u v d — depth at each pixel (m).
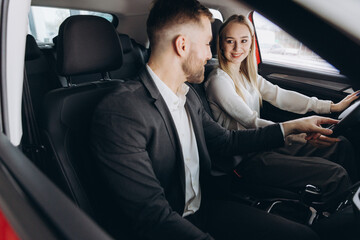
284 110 1.80
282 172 1.36
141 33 3.14
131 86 0.88
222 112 1.56
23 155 0.46
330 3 0.85
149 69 0.92
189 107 1.03
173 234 0.77
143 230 0.79
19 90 0.68
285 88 1.98
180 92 1.02
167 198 0.96
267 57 2.20
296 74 1.99
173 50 0.88
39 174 0.39
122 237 0.94
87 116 0.98
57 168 0.91
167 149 0.89
